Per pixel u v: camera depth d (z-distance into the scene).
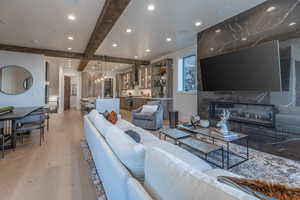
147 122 4.49
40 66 5.64
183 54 5.68
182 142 2.31
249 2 2.86
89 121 2.83
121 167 1.11
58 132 4.20
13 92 5.33
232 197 0.50
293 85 2.53
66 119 6.21
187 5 2.92
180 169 0.72
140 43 5.05
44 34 4.14
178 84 5.98
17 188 1.76
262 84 2.80
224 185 0.58
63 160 2.48
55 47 5.26
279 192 0.60
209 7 3.00
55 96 8.48
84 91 10.19
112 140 1.43
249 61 2.94
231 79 3.32
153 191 0.81
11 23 3.51
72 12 3.07
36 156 2.63
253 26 3.02
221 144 3.26
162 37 4.52
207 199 0.54
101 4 2.80
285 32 2.60
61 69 8.67
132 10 3.07
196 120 3.14
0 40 4.61
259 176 2.00
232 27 3.37
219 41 3.66
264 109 3.03
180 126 3.13
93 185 1.82
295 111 2.51
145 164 0.92
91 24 3.56
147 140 2.16
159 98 6.30
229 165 2.29
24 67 5.44
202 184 0.60
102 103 6.04
